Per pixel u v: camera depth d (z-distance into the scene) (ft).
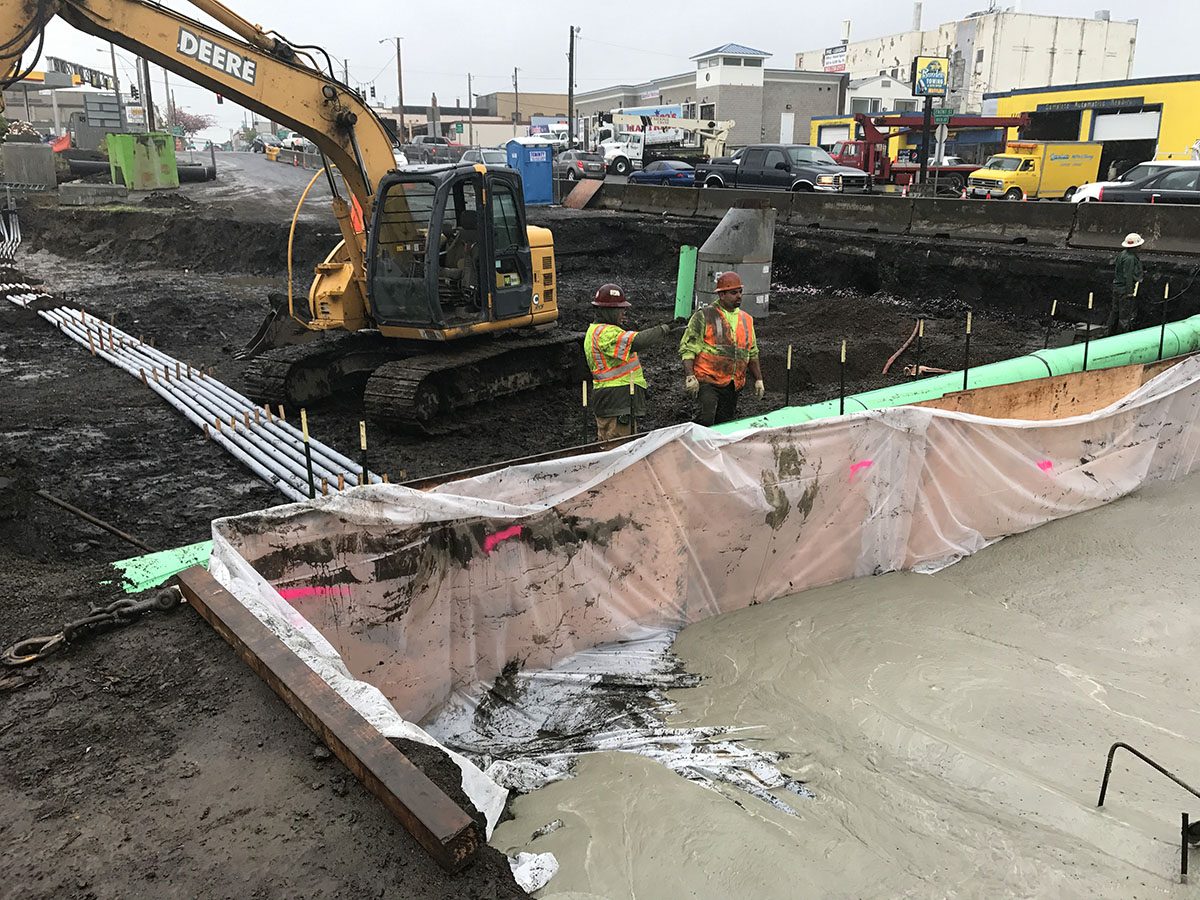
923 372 35.32
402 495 14.07
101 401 32.65
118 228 80.43
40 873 7.80
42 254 82.17
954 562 21.47
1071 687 15.55
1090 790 12.38
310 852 7.99
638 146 121.08
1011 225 51.13
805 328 44.11
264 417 29.43
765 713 14.88
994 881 10.48
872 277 53.93
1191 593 19.57
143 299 57.26
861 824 11.69
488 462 26.37
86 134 140.77
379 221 29.35
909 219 55.57
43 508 21.93
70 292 60.13
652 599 17.63
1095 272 44.04
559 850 10.52
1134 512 24.09
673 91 217.56
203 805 8.60
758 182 79.30
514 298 30.96
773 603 19.03
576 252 68.33
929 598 19.15
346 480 22.66
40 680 10.65
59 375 36.55
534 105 331.16
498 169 29.76
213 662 10.94
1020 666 16.26
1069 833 11.39
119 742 9.53
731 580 18.57
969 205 52.90
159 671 10.77
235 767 9.12
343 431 29.17
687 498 17.46
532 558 15.87
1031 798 12.11
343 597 13.74
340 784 8.84
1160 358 32.42
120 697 10.31
